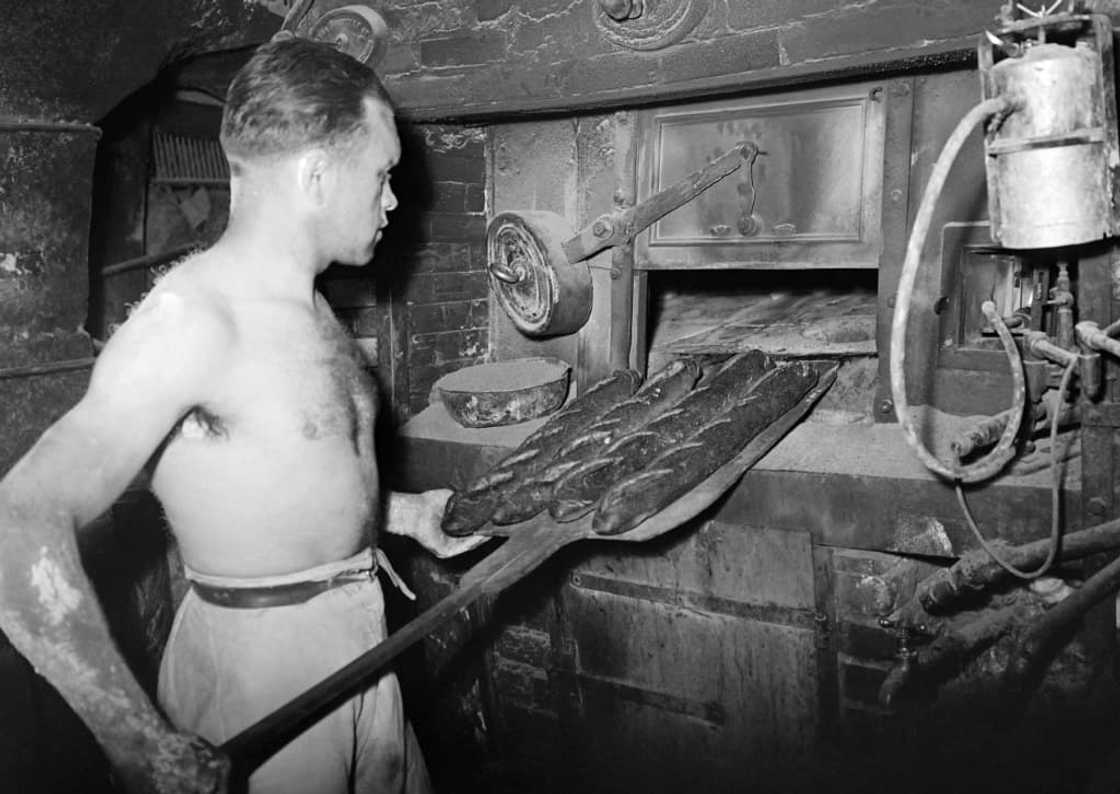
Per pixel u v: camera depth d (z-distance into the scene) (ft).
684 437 6.53
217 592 4.60
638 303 8.09
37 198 7.77
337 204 4.61
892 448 6.59
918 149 6.68
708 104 7.50
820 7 6.36
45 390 7.88
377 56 8.48
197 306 4.12
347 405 4.68
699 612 7.42
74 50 7.88
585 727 8.30
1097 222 4.85
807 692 7.14
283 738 4.64
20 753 7.13
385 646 4.62
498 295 8.61
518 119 8.71
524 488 6.31
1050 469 6.11
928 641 6.59
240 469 4.34
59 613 3.53
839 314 8.98
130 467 3.88
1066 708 6.63
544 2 7.56
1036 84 4.71
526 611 8.37
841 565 6.80
